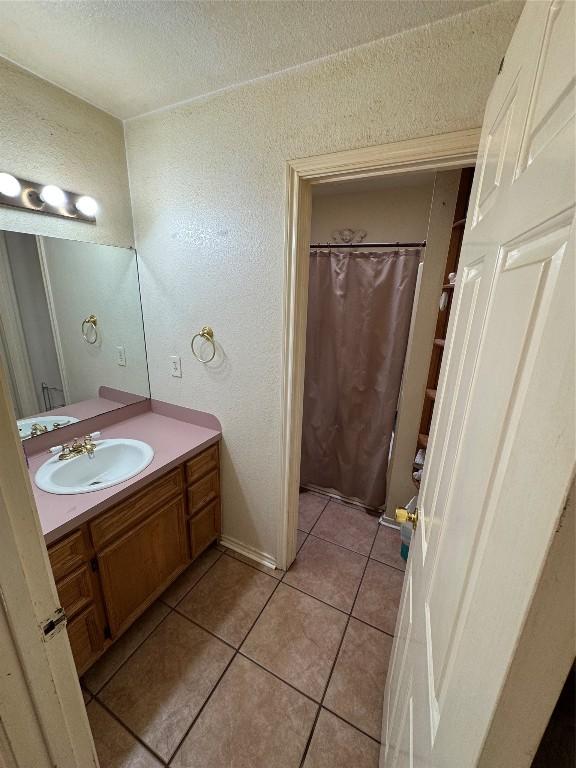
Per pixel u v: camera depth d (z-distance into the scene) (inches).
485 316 20.6
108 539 48.6
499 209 20.6
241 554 75.1
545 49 15.3
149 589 57.7
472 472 18.2
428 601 25.5
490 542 13.8
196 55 43.1
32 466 54.7
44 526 40.6
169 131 57.0
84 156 56.9
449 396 29.8
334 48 40.9
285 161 48.2
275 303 55.9
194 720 45.4
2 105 46.4
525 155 16.6
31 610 19.7
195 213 58.8
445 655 18.4
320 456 97.4
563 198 10.9
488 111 29.1
